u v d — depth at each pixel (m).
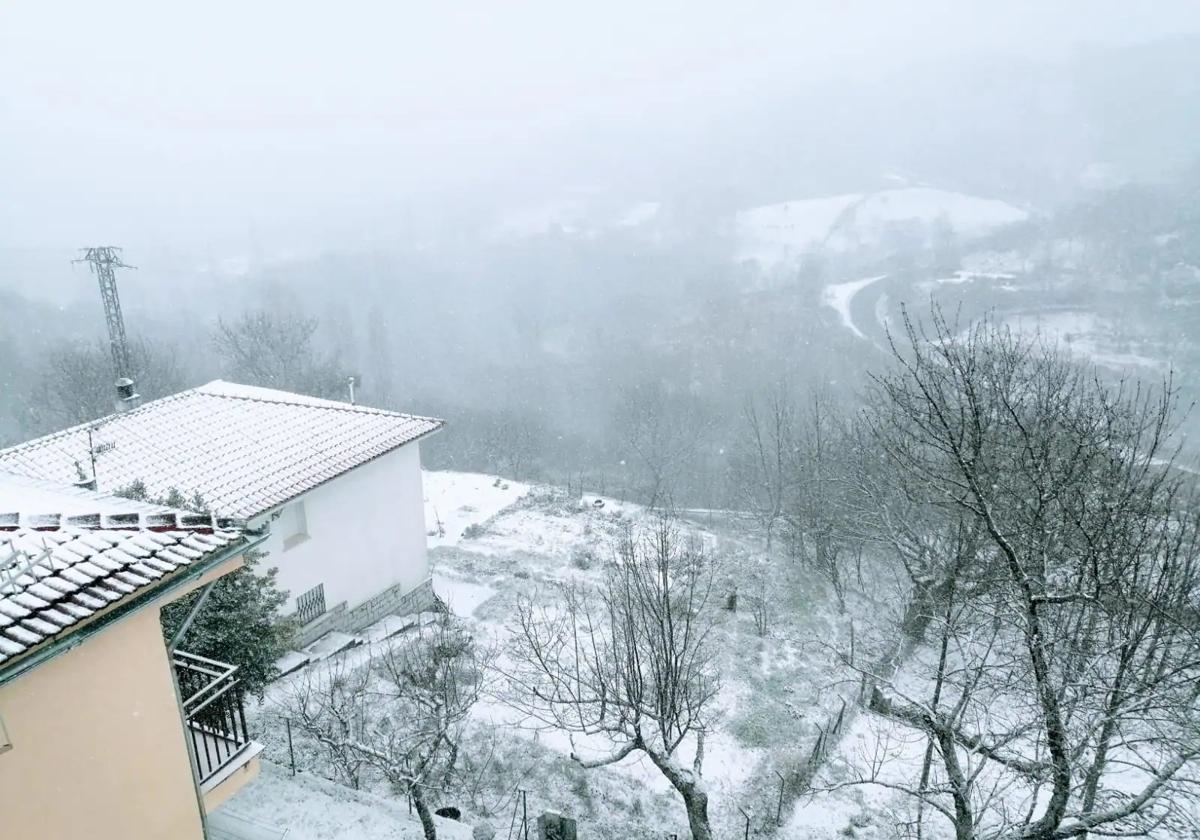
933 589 18.80
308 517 18.28
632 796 14.48
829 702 18.00
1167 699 10.32
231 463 17.64
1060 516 13.45
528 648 17.75
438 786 12.77
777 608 22.36
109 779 7.57
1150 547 13.22
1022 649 15.44
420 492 21.33
